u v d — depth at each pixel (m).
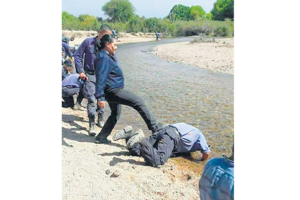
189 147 5.14
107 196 3.96
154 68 16.56
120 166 4.78
